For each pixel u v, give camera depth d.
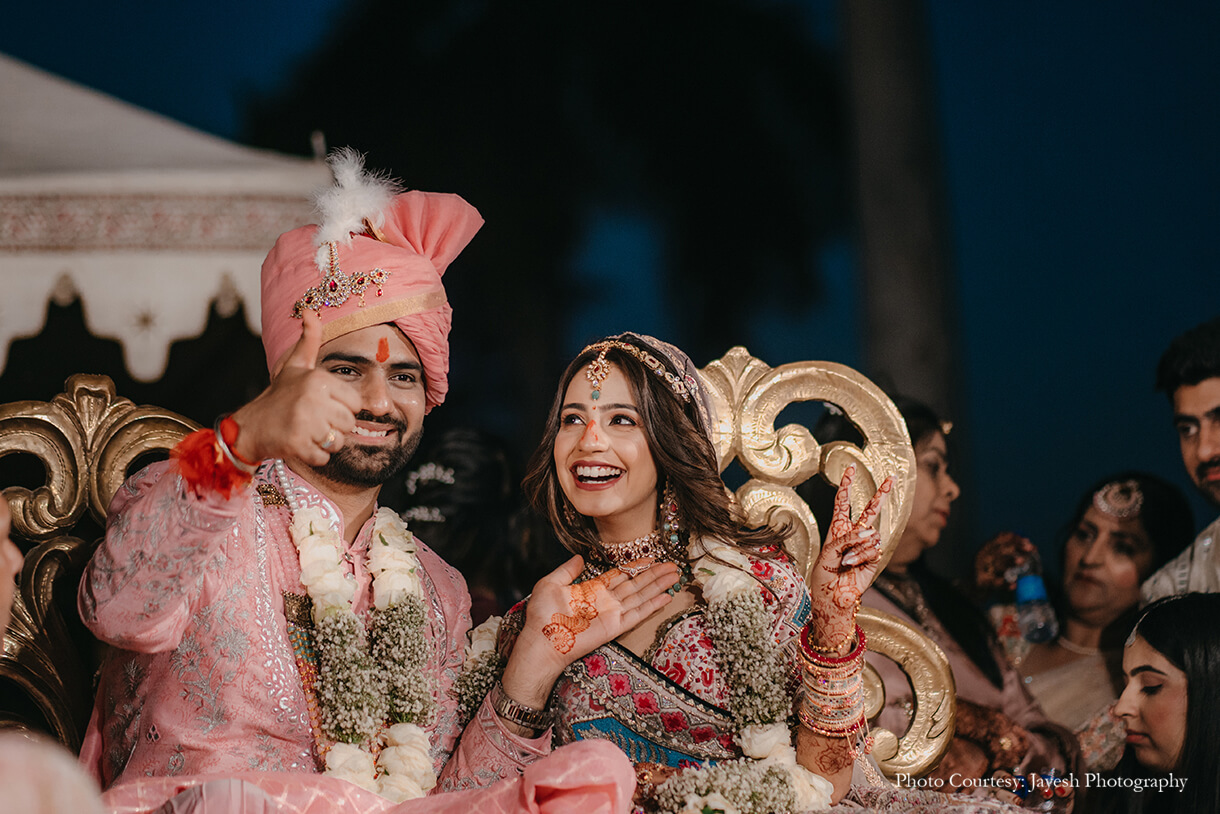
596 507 2.42
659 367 2.46
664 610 2.43
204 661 2.12
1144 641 3.44
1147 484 3.91
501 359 7.45
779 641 2.34
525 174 7.56
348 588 2.26
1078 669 3.78
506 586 3.84
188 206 3.69
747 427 2.94
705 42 7.64
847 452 2.97
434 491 3.84
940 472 3.81
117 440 2.72
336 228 2.39
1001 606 3.98
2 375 3.72
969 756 3.44
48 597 2.63
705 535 2.49
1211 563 3.70
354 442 2.32
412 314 2.37
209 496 1.92
